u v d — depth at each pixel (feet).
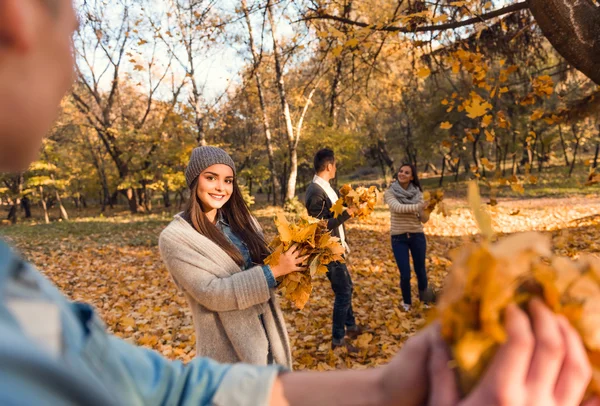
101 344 1.55
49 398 0.82
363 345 13.51
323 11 16.88
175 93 70.33
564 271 1.48
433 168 147.43
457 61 13.32
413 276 22.36
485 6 13.12
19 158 1.39
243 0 19.34
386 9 23.95
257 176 87.10
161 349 15.14
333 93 61.93
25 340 0.87
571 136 100.78
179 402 2.14
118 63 74.02
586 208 49.55
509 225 40.70
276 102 83.05
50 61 1.38
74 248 40.78
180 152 73.46
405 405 1.97
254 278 6.63
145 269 30.30
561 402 1.34
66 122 80.38
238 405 2.20
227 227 7.73
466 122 85.35
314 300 19.47
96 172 110.22
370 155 114.32
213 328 6.81
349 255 29.86
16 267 1.17
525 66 19.84
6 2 1.25
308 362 13.03
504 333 1.39
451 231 39.24
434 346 1.70
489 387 1.35
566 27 10.19
